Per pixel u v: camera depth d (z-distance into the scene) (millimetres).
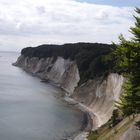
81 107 97688
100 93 93625
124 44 22719
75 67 133000
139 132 36094
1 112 87062
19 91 132000
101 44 145000
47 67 182625
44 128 71688
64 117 84000
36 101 108000
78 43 160875
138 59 22359
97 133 60094
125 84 25000
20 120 78375
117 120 54969
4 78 183250
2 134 65188
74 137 65250
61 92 130625
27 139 62344
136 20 22500
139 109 23547
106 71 98812
